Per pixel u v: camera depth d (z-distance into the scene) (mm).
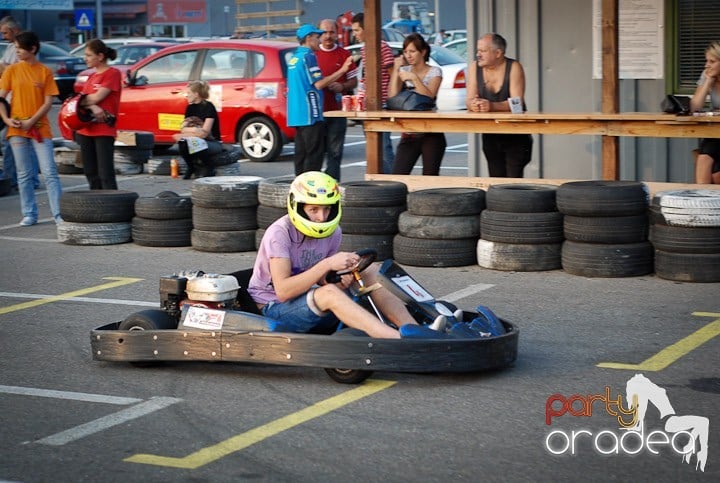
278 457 5645
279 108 18953
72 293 9844
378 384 6848
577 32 13648
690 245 9508
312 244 7094
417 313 7109
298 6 36938
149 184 17047
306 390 6762
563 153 13992
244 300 7207
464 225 10461
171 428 6137
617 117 10633
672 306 8758
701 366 7117
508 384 6793
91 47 13195
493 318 7012
